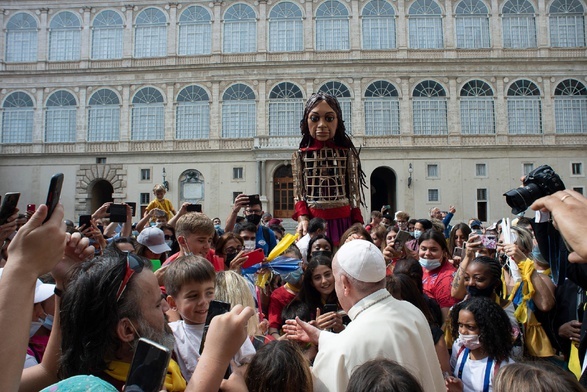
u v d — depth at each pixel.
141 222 12.79
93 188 44.66
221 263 7.56
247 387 3.85
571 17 42.75
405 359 3.64
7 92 44.28
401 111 42.25
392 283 5.74
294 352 3.97
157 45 44.12
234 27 43.94
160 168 43.31
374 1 43.44
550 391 3.07
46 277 6.09
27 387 3.13
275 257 7.40
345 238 6.52
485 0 43.03
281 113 42.75
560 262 3.68
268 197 42.34
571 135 41.72
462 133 42.06
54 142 43.69
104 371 2.92
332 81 42.75
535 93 42.31
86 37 44.28
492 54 42.59
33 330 4.89
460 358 5.61
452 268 8.14
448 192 41.91
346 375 3.68
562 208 2.24
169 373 3.52
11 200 3.15
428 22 43.34
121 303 2.97
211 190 42.81
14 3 44.62
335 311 5.75
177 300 4.45
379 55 43.06
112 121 43.78
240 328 2.97
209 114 43.28
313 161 7.08
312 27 43.31
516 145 41.72
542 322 6.38
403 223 16.14
